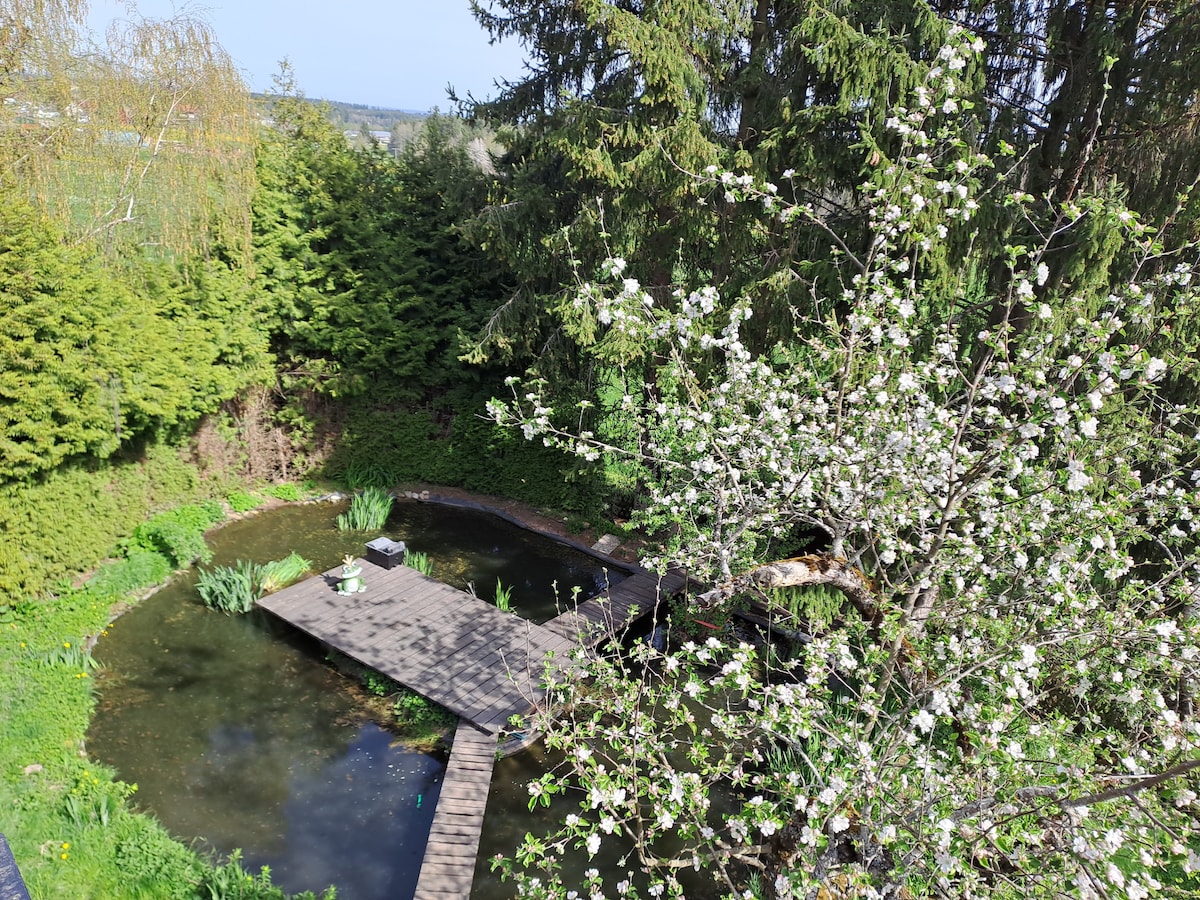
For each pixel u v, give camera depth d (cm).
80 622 910
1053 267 717
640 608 987
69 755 714
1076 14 726
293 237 1243
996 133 721
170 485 1152
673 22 825
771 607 512
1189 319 627
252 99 1161
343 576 991
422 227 1306
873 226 479
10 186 876
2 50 999
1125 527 453
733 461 523
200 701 829
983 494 446
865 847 334
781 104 783
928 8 700
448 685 825
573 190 1038
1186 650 370
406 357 1300
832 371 561
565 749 405
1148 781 274
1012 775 333
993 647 426
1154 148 679
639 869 645
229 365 1189
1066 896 299
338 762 755
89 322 883
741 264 923
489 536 1255
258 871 625
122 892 571
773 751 698
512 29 1090
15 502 873
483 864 645
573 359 1159
